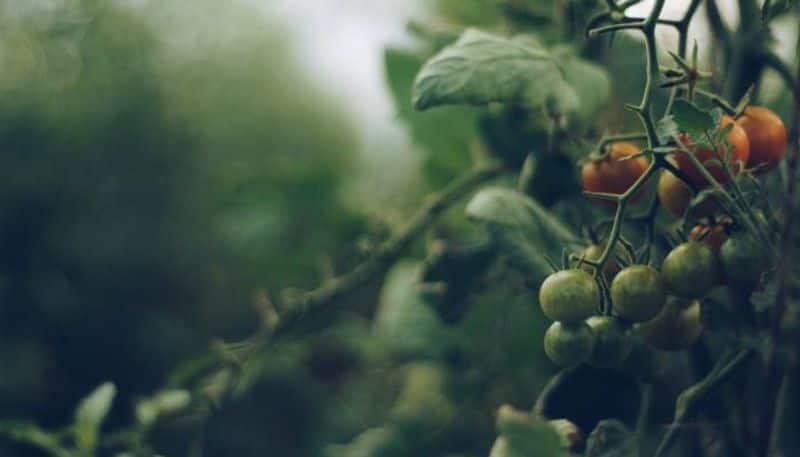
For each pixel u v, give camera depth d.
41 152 2.49
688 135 0.85
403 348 1.39
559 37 1.12
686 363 1.00
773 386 0.89
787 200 0.84
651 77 0.86
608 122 1.11
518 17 1.14
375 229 1.43
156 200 2.61
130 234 2.53
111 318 2.45
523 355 1.34
